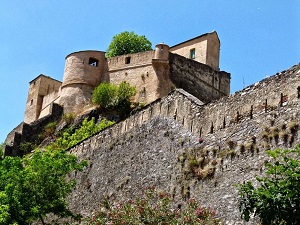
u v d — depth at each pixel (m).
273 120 22.00
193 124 26.53
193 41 59.00
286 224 14.57
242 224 20.69
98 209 30.75
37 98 66.94
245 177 21.92
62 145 50.19
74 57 59.75
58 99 59.84
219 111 25.19
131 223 20.66
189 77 54.59
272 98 22.62
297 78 21.88
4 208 24.47
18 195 26.41
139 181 28.58
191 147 25.84
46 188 27.47
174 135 27.52
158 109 29.94
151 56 54.97
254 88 23.77
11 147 55.00
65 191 28.47
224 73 58.44
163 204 21.39
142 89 53.97
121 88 53.25
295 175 14.45
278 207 14.53
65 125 54.44
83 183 33.38
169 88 52.75
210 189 23.33
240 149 22.86
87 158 34.34
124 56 57.72
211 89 56.19
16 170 27.38
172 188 25.48
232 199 21.91
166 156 27.36
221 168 23.36
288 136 21.02
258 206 14.98
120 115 51.97
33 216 26.66
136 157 29.86
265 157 21.48
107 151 32.84
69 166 28.69
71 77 59.09
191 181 24.61
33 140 56.28
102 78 58.66
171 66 53.66
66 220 32.53
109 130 33.78
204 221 19.89
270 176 20.66
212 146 24.56
